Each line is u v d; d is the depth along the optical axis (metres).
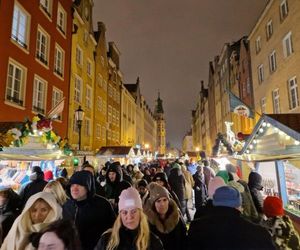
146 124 80.31
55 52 18.39
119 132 40.84
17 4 13.67
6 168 9.62
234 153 12.47
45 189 4.67
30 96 14.68
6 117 12.52
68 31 20.47
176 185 8.83
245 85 24.81
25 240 2.97
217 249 2.72
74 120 21.53
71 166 15.38
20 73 14.09
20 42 14.10
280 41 16.50
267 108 18.91
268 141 7.74
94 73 28.02
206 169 11.45
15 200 4.56
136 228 2.96
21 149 8.71
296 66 14.41
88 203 4.09
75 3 23.75
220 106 37.41
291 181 6.97
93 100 27.36
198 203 10.52
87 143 25.08
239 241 2.71
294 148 6.09
